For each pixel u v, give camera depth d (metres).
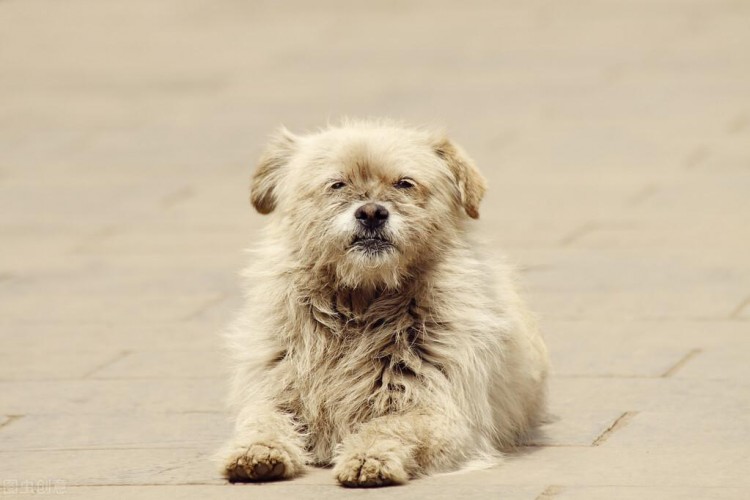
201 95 27.69
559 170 20.66
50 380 11.62
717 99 24.88
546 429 9.75
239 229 18.09
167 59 31.78
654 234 16.62
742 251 15.56
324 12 37.12
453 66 29.08
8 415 10.57
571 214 17.95
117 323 13.72
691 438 9.30
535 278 14.79
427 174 9.16
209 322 13.64
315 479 8.51
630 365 11.42
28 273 16.16
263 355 9.16
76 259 16.83
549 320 13.05
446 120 24.05
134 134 24.73
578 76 27.50
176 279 15.55
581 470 8.60
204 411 10.50
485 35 32.59
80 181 21.52
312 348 9.02
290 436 8.78
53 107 27.33
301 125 23.91
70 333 13.36
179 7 38.91
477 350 8.95
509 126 23.56
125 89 28.78
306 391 8.98
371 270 8.81
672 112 24.12
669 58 28.78
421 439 8.48
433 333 8.91
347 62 30.14
